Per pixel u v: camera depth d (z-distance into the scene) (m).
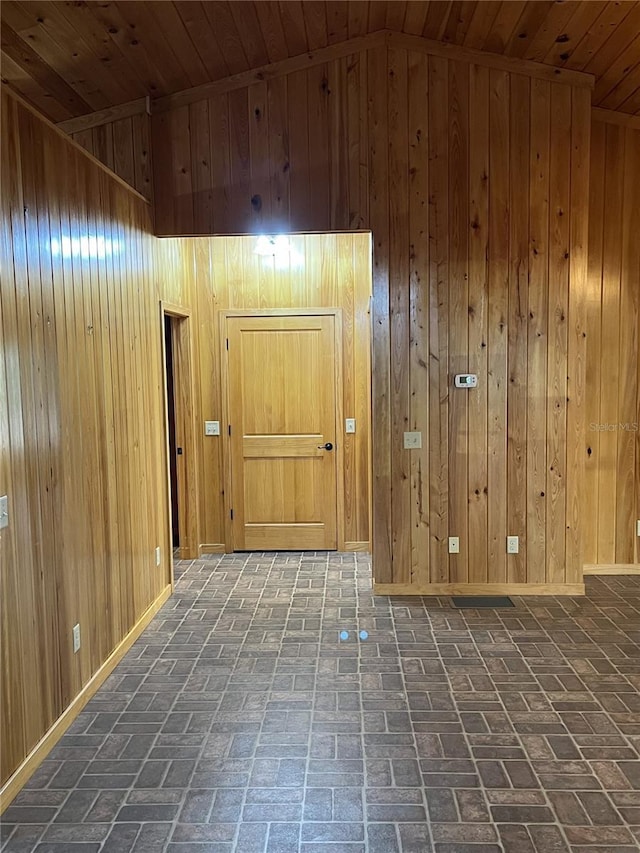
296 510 5.07
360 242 4.88
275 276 4.93
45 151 2.41
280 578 4.41
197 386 4.96
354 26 3.49
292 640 3.35
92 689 2.78
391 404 3.91
